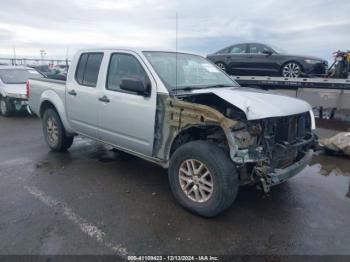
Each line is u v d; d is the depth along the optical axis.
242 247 2.84
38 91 5.75
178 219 3.30
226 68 10.52
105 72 4.36
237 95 3.49
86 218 3.30
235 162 3.03
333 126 8.49
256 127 3.14
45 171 4.72
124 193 3.95
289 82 9.18
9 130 7.85
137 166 4.99
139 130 3.88
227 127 3.01
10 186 4.12
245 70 10.12
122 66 4.18
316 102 8.92
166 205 3.63
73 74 4.93
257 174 3.14
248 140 3.09
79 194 3.90
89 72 4.68
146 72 3.82
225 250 2.79
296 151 3.60
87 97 4.60
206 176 3.27
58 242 2.86
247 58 10.04
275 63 9.56
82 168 4.87
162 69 3.91
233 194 3.13
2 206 3.55
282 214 3.47
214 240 2.94
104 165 5.02
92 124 4.64
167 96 3.53
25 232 3.01
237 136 3.03
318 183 4.44
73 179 4.40
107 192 3.97
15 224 3.16
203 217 3.34
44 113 5.73
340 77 8.80
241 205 3.68
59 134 5.47
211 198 3.19
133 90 3.68
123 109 4.03
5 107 9.80
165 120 3.58
